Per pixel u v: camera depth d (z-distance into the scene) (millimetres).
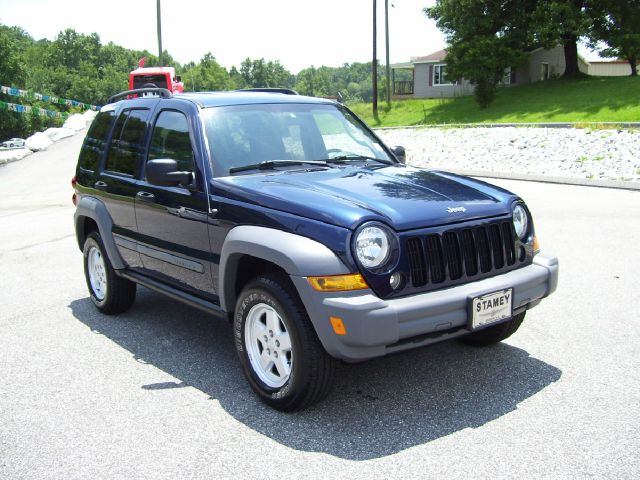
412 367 4535
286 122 4938
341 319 3438
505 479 3123
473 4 34188
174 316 5895
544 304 5809
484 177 15438
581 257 7332
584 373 4348
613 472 3152
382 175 4453
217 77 148625
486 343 4848
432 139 23609
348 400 4051
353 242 3500
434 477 3162
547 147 18281
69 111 60656
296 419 3818
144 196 4941
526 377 4312
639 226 8867
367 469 3252
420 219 3719
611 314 5496
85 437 3660
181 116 4816
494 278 3945
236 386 4324
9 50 63031
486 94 34156
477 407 3906
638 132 18047
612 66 63281
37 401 4145
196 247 4469
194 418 3863
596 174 14281
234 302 4234
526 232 4273
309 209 3699
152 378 4480
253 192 4027
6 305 6312
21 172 20469
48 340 5297
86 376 4535
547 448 3398
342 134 5195
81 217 6004
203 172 4387
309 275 3508
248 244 3832
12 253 8664
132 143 5355
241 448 3498
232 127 4672
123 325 5660
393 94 52906
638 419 3684
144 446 3543
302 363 3662
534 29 33375
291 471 3254
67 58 151250
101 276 5957
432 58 46875
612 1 34281
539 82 38531
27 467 3357
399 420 3773
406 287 3617
